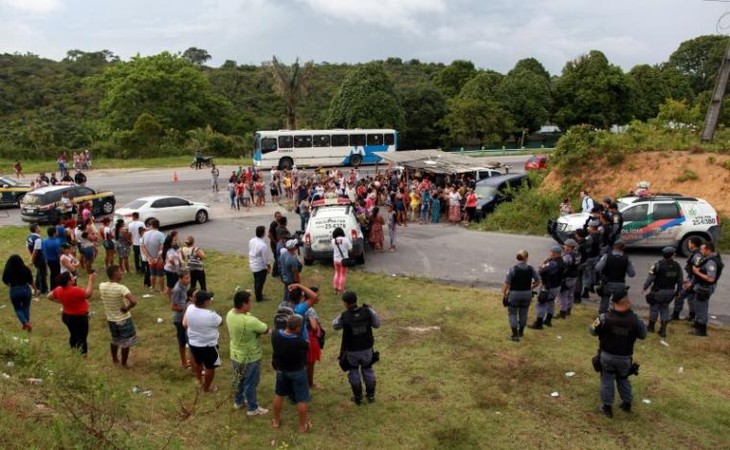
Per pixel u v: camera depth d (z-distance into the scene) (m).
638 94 65.81
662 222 15.84
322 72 88.62
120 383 8.05
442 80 76.12
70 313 8.69
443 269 15.25
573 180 22.52
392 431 6.91
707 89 78.69
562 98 64.81
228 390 8.00
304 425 6.85
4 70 78.94
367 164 44.91
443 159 29.31
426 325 10.77
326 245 15.40
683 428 7.02
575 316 11.11
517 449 6.54
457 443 6.62
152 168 45.28
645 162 21.39
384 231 21.08
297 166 42.81
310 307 7.88
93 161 48.50
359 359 7.38
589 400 7.72
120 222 14.84
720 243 16.83
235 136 57.41
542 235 19.67
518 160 47.56
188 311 7.69
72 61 94.56
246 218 24.39
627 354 7.07
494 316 11.26
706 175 19.83
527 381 8.29
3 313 11.66
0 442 5.06
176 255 11.96
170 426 6.71
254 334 7.10
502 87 62.06
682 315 11.24
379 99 55.75
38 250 12.62
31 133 50.81
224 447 6.25
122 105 60.38
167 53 64.94
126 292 8.48
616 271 10.19
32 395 6.62
